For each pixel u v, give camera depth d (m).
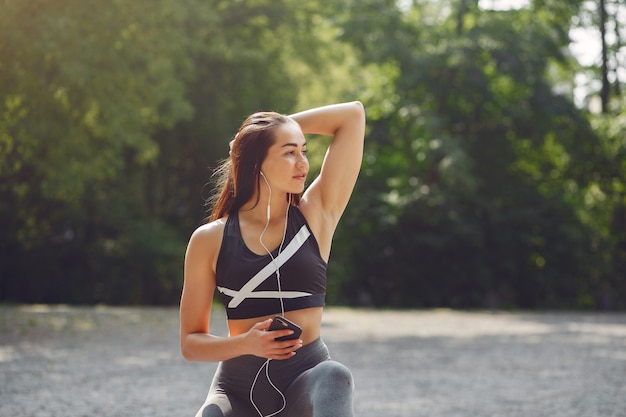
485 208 33.25
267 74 30.83
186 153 31.97
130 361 11.20
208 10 24.91
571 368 11.19
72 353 11.95
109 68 17.89
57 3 17.20
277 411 2.99
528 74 32.19
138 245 29.11
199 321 3.04
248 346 2.80
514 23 33.66
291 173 3.00
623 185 34.25
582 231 33.69
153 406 7.66
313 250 3.03
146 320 18.05
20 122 17.89
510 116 32.50
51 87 17.72
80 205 28.28
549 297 33.59
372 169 35.06
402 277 33.69
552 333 17.34
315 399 2.82
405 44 32.16
